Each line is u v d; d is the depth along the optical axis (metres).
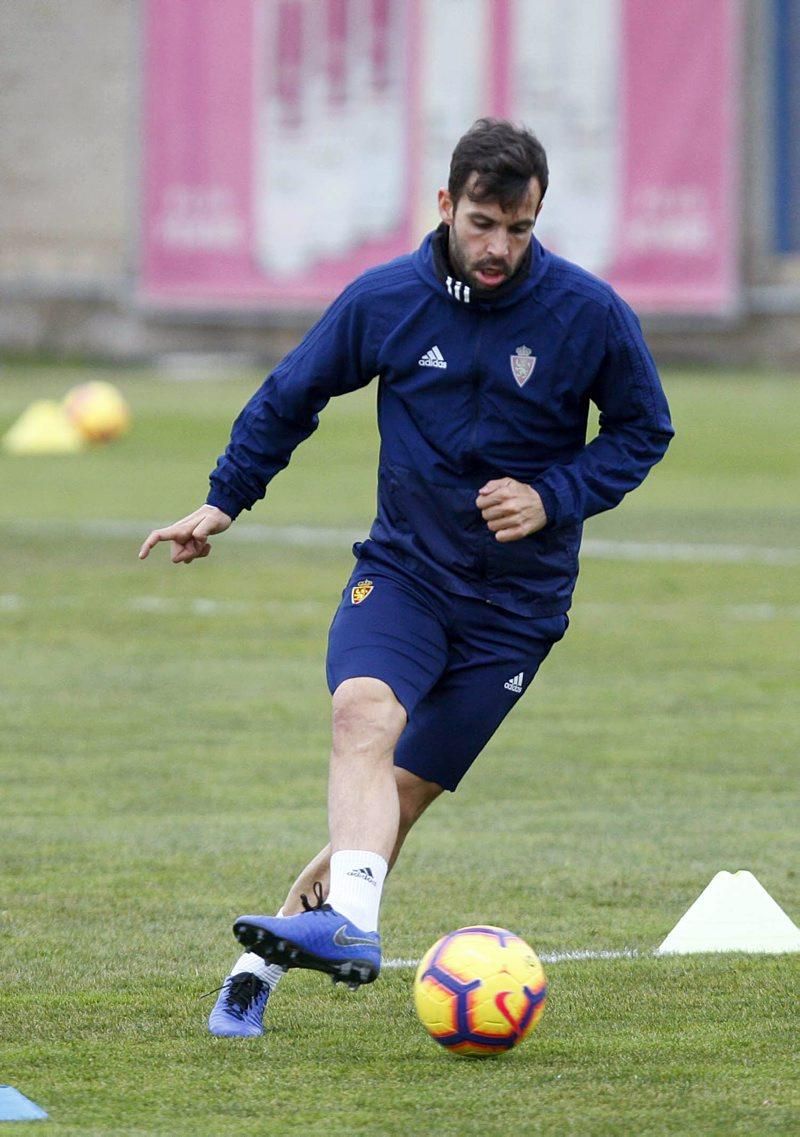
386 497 16.45
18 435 86.94
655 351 126.25
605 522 61.56
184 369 133.50
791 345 123.81
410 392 16.20
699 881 22.31
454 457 16.14
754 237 122.88
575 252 121.56
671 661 38.25
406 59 123.31
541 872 22.80
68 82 140.50
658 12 118.50
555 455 16.42
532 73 120.62
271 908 21.08
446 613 16.16
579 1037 15.94
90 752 29.88
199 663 37.75
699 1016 16.53
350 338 16.27
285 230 128.25
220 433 92.31
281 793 27.23
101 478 74.12
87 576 49.41
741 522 61.28
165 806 26.34
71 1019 16.66
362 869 14.86
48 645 39.62
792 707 33.72
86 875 22.55
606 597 46.44
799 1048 15.50
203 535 16.64
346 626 16.08
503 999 15.06
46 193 141.62
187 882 22.25
